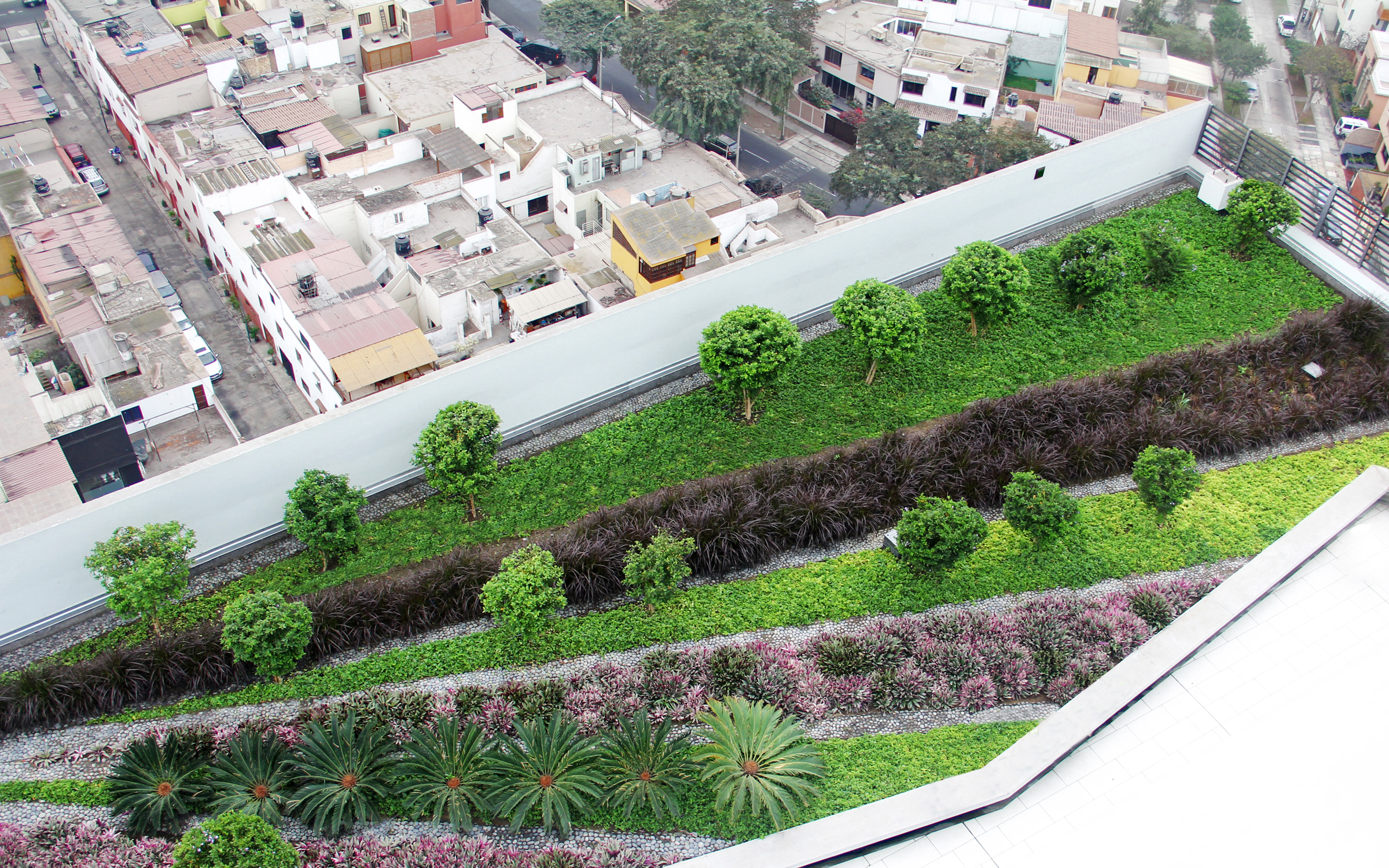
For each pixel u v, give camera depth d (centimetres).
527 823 2564
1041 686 2875
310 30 6619
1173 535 3288
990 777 2242
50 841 2548
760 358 3597
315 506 3231
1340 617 2520
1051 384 3841
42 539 3062
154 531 3053
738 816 2531
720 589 3203
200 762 2680
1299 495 3406
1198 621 2481
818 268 4188
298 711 2889
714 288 3981
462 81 6431
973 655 2917
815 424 3816
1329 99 9006
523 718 2816
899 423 3797
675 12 6944
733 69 6309
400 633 3094
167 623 3222
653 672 2912
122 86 5909
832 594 3162
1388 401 3662
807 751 2567
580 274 4684
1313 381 3797
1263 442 3581
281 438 3369
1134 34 8169
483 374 3650
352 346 4138
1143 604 3039
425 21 7038
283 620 2828
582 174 5597
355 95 6316
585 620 3117
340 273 4531
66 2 6862
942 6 7669
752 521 3284
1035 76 7506
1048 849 2141
